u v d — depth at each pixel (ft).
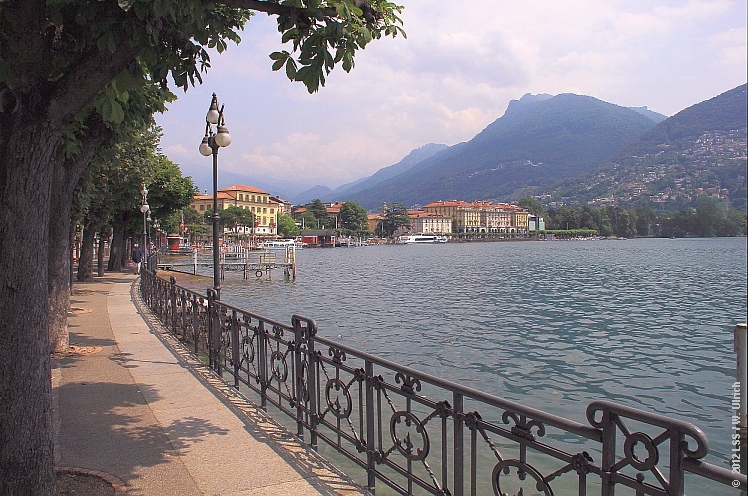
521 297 103.04
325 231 564.71
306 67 14.33
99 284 90.74
